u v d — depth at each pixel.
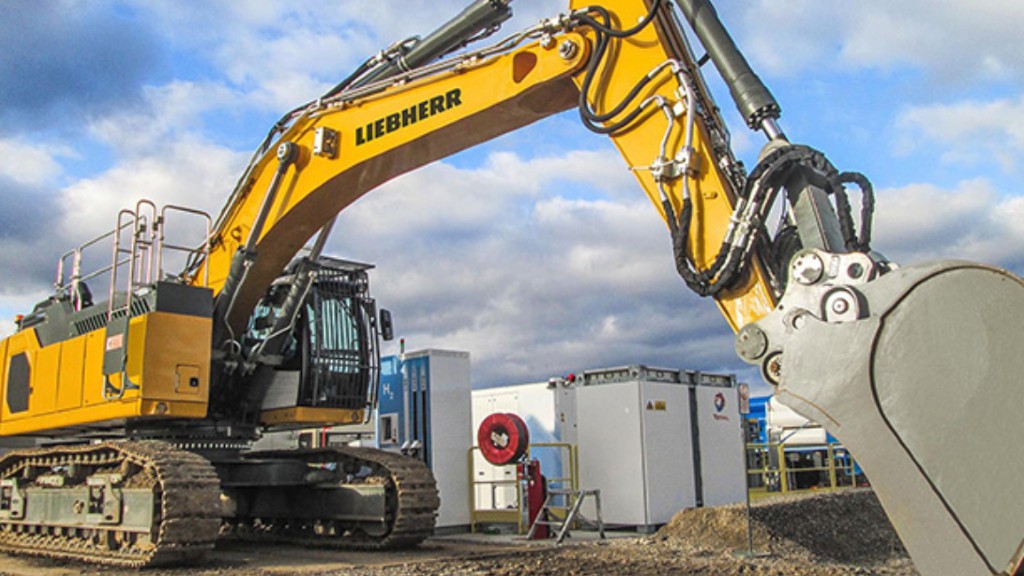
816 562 11.94
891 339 4.71
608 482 15.67
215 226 11.90
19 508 12.30
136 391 10.43
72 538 11.23
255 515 13.29
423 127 9.55
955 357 4.52
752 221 5.91
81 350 11.61
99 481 10.73
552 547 12.14
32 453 12.11
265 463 12.16
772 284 6.02
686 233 6.42
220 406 12.09
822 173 5.57
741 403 12.97
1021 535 4.18
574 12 7.88
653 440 15.53
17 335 13.41
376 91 10.16
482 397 17.72
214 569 9.68
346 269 12.69
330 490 12.15
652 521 15.15
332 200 10.94
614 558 10.75
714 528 13.57
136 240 11.04
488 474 16.41
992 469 4.32
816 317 4.98
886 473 4.60
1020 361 4.33
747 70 6.36
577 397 16.38
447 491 15.05
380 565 9.88
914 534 4.48
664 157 6.75
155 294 10.70
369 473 12.24
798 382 4.96
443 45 9.66
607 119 7.21
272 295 12.50
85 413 11.29
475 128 9.34
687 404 16.44
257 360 11.84
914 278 4.70
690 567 9.92
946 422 4.48
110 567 10.04
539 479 14.07
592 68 7.44
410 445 14.05
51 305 12.80
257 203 11.48
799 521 14.84
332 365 12.08
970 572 4.29
